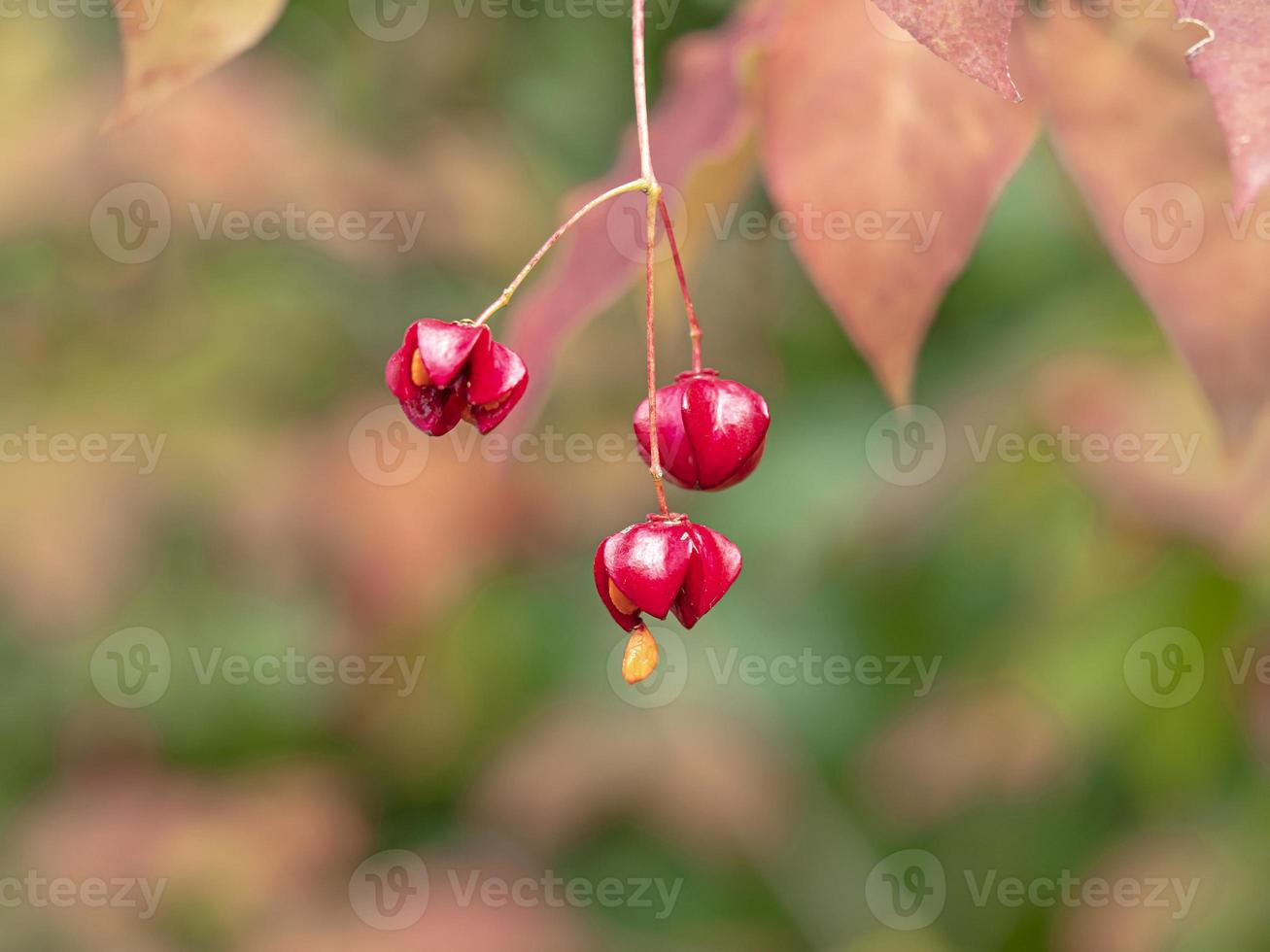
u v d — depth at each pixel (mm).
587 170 644
